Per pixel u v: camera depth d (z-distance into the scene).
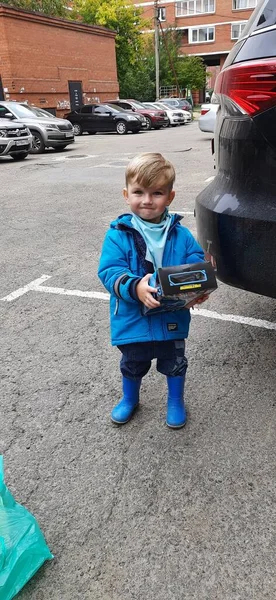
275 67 1.80
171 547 1.59
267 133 1.89
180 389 2.14
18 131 11.77
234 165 2.08
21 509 1.55
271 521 1.67
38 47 23.50
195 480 1.86
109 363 2.70
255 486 1.82
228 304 3.35
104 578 1.50
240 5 43.78
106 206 6.50
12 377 2.59
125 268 1.88
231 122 2.05
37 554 1.45
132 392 2.19
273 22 1.89
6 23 21.48
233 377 2.52
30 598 1.44
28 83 23.27
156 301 1.71
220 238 2.14
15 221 5.88
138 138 17.30
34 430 2.18
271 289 2.08
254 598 1.42
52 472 1.93
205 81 44.69
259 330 2.98
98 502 1.78
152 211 1.85
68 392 2.45
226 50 45.91
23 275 4.06
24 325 3.18
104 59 28.69
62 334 3.04
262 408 2.27
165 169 1.79
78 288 3.74
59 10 31.69
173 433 2.13
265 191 1.96
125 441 2.09
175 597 1.43
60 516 1.73
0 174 9.87
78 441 2.10
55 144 13.72
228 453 2.00
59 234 5.25
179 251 1.94
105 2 33.28
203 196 2.37
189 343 2.86
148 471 1.92
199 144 13.57
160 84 39.44
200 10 45.34
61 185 8.26
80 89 26.97
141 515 1.72
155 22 35.38
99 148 14.35
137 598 1.43
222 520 1.68
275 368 2.58
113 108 20.39
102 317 3.26
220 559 1.54
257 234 1.99
